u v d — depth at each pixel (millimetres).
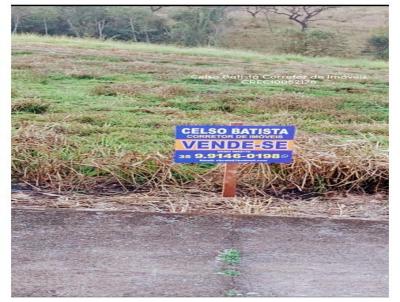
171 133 5590
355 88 5605
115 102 5598
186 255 4727
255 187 5664
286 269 4570
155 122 5590
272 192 5652
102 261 4598
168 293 4211
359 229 5273
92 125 5609
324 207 5621
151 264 4574
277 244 4949
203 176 5633
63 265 4531
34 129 5590
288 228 5262
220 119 5582
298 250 4867
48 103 5578
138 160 5621
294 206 5621
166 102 5582
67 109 5598
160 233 5094
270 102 5594
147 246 4852
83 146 5617
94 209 5516
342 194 5664
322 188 5676
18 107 5570
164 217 5410
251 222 5363
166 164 5621
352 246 4957
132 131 5605
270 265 4613
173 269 4516
